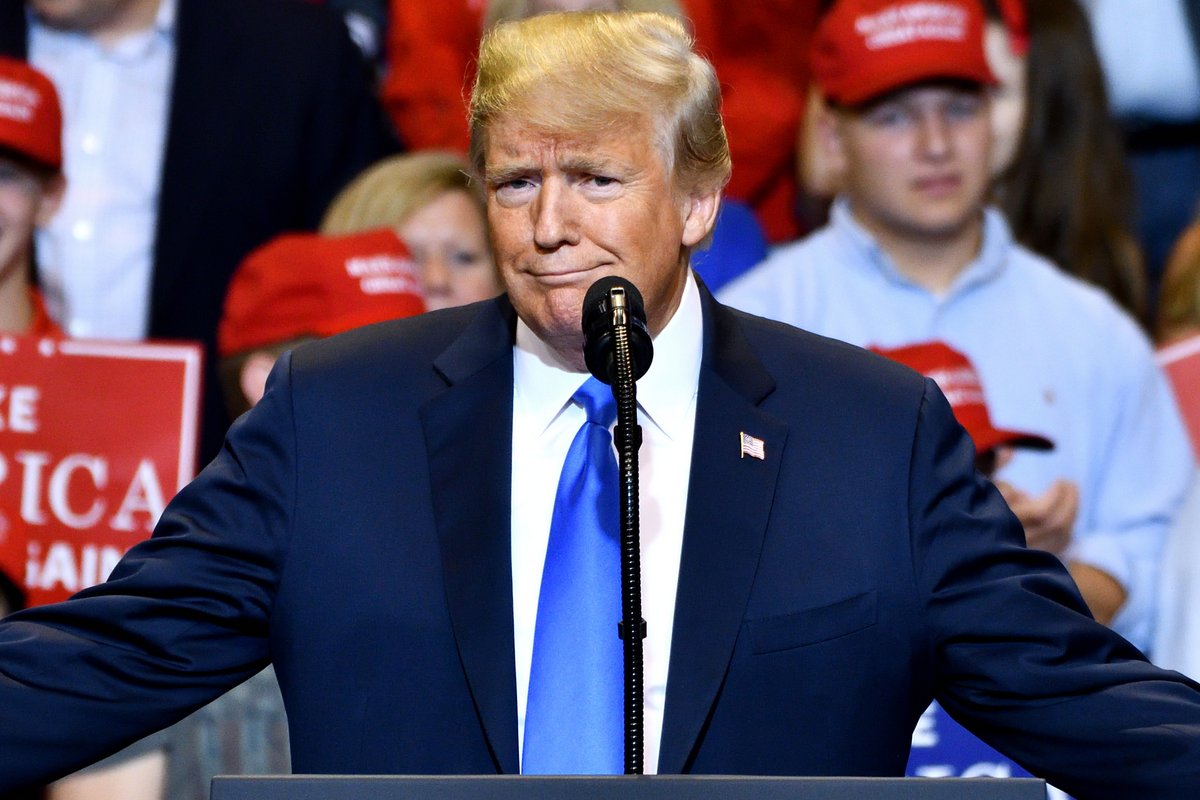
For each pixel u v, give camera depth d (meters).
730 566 6.18
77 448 11.79
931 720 10.96
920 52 12.86
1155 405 13.12
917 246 13.05
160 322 13.45
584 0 13.62
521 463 6.49
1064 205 14.64
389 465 6.38
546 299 5.96
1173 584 12.41
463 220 13.62
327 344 6.73
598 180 5.92
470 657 6.00
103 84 13.65
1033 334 13.05
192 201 13.61
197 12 13.96
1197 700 6.00
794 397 6.60
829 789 4.65
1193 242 14.29
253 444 6.41
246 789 4.63
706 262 13.84
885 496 6.38
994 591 6.25
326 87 14.24
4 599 11.61
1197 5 16.36
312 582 6.21
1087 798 6.09
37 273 13.27
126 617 6.05
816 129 14.76
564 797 4.62
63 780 10.46
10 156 12.95
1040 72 14.68
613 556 6.19
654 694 6.18
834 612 6.16
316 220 14.13
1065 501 12.24
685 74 6.05
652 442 6.51
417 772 5.99
